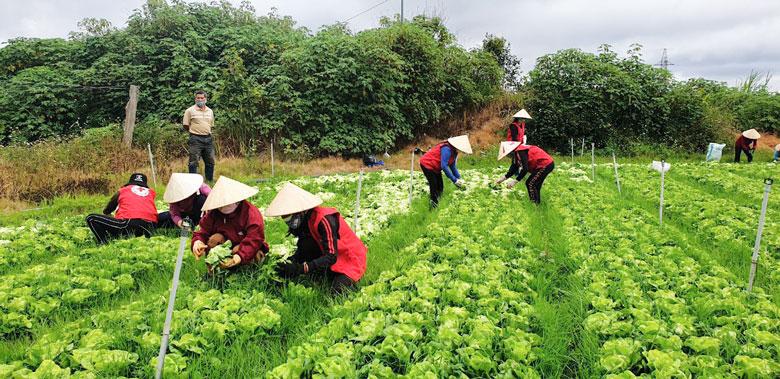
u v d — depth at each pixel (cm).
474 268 569
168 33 1989
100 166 1381
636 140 2239
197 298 480
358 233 762
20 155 1373
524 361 383
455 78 2269
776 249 690
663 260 594
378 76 1895
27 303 489
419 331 413
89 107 1916
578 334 454
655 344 399
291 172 1591
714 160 2036
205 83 1803
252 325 441
